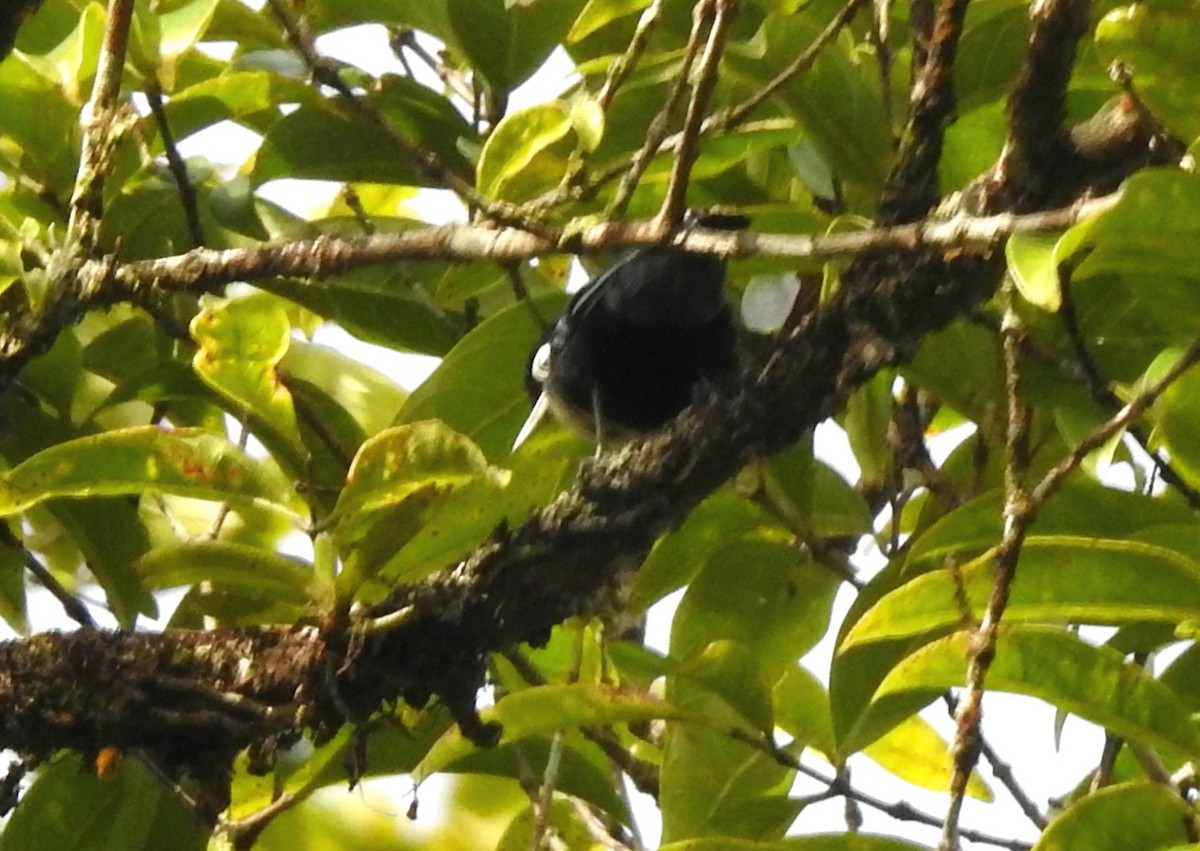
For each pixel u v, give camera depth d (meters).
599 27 5.21
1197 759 3.11
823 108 4.11
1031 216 2.75
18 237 3.99
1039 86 3.48
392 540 3.25
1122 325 4.17
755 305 4.16
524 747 4.68
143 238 5.33
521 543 3.59
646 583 4.73
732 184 5.17
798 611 4.91
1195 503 3.83
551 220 4.09
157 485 3.24
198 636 3.58
